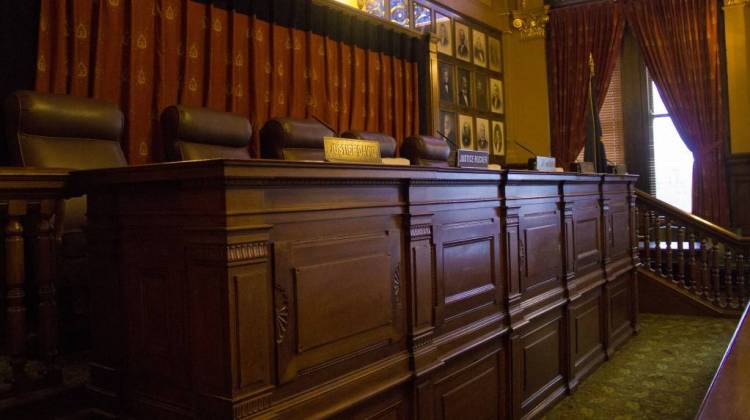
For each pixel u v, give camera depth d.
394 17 6.52
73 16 3.57
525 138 8.62
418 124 6.49
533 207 3.53
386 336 2.30
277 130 3.66
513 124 8.65
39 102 2.77
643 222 6.39
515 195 3.31
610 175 4.70
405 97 6.34
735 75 7.50
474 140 7.80
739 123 7.50
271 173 1.79
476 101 7.91
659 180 8.31
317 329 1.99
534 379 3.50
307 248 1.96
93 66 3.66
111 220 2.07
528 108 8.59
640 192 6.35
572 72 8.35
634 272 5.33
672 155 8.21
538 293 3.58
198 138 3.28
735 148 7.54
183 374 1.87
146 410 1.99
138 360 2.01
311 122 3.87
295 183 1.91
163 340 1.93
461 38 7.64
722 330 5.45
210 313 1.75
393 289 2.35
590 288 4.23
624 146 8.40
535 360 3.51
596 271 4.51
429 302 2.53
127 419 2.02
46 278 2.14
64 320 2.52
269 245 1.84
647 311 6.24
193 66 4.21
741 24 7.44
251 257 1.75
